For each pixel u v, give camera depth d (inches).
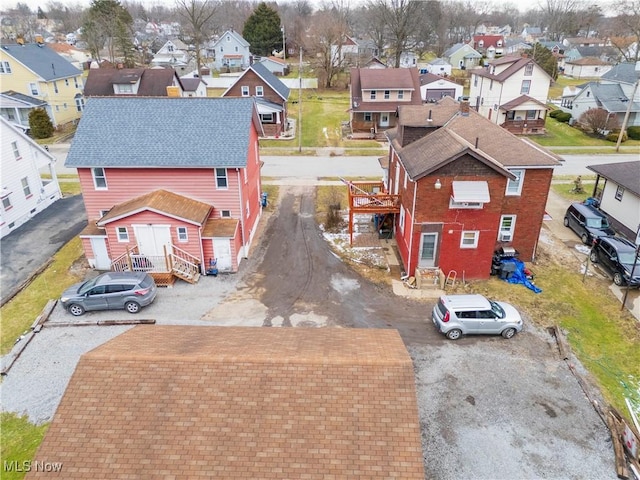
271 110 2011.6
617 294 883.4
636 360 714.2
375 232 1130.7
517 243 975.6
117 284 798.5
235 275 940.0
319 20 3873.0
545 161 902.4
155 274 889.5
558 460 533.3
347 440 400.8
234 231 928.3
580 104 2185.0
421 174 817.5
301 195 1386.6
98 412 420.2
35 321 781.3
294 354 477.1
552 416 595.5
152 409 421.7
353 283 911.7
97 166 916.6
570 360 700.7
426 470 516.4
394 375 446.3
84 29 3462.1
